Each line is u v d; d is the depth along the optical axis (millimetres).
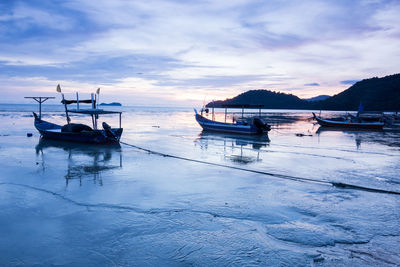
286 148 18734
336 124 39844
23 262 5008
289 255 5266
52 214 7125
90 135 18750
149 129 31859
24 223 6602
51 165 12633
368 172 12047
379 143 22406
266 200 8305
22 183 9750
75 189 9156
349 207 7812
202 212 7328
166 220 6816
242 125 27719
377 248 5570
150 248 5523
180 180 10375
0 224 6527
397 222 6840
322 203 8102
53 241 5773
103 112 19547
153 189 9242
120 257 5203
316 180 10633
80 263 4996
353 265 4949
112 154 15680
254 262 5031
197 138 23875
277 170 12219
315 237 6000
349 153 17078
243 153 16500
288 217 7074
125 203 7922
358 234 6172
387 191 9266
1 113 61656
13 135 23562
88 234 6090
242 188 9492
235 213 7281
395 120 64250
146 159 14352
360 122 39594
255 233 6176
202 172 11688
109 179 10406
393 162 14305
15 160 13633
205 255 5270
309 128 37906
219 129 29719
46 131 20906
